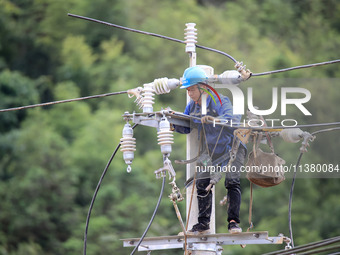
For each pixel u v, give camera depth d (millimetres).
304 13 100375
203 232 25672
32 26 97688
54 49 95750
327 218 69188
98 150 74875
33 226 71062
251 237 24797
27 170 74562
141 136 77812
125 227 67625
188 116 25328
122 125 78125
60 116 82688
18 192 72062
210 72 26188
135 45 92625
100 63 91562
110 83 87312
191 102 26062
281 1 100188
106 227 67562
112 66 88562
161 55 88125
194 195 26422
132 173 72500
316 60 91438
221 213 62281
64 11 97438
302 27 98375
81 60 90000
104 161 74000
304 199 69688
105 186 71312
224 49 85250
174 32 89625
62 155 74750
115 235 66875
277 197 68938
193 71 25328
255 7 97688
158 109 80062
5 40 96312
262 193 69000
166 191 71750
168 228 67938
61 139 77938
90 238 67125
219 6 101812
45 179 72375
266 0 99188
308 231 68562
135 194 70125
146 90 25375
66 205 71812
